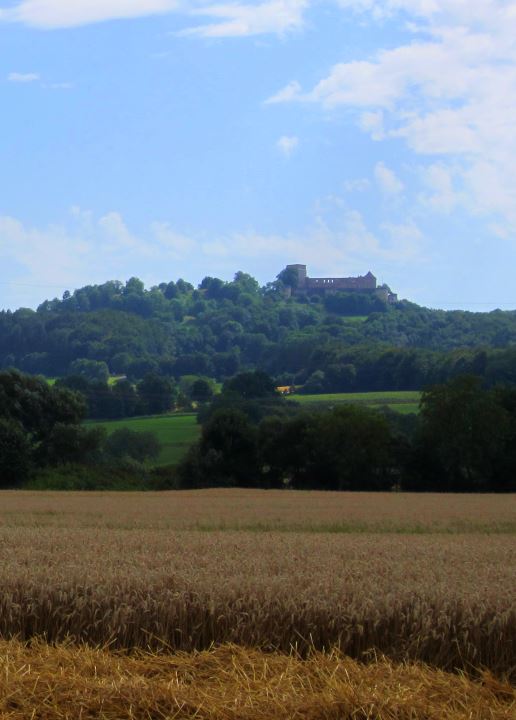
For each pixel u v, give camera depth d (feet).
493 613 60.08
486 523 186.70
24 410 412.77
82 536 125.08
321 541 118.93
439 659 58.44
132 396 574.97
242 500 269.64
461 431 380.17
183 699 50.06
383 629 60.59
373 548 107.76
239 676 54.24
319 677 53.78
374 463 385.29
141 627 63.31
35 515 202.08
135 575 71.72
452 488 392.47
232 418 404.77
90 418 560.61
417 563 88.28
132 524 179.11
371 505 245.65
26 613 65.51
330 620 61.31
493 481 393.29
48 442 407.44
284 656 58.18
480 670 56.39
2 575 71.51
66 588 67.77
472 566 87.35
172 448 477.36
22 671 54.44
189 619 63.21
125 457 433.89
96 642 63.72
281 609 62.49
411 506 241.96
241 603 63.46
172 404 578.66
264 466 411.75
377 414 392.88
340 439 384.47
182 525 178.81
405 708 48.75
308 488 397.19
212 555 95.14
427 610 60.59
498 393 415.03
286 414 466.29
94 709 49.60
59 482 378.12
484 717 48.93
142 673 56.24
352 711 48.52
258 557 92.32
